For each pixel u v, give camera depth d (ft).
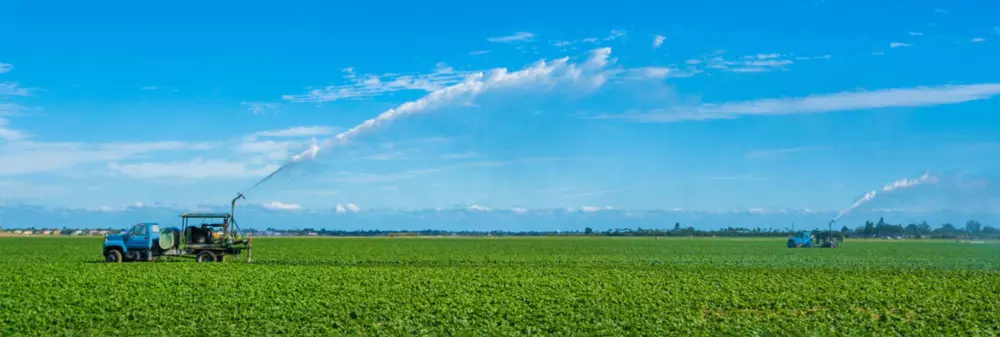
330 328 79.05
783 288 118.93
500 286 118.93
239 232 173.78
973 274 153.28
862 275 148.36
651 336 76.48
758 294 109.91
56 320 81.82
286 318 84.99
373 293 108.17
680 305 98.43
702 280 132.36
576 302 99.91
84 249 275.59
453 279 130.62
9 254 231.09
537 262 196.54
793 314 92.94
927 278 140.77
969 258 225.56
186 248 171.12
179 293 105.40
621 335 76.84
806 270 163.02
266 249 288.71
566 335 76.84
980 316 90.74
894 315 92.12
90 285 115.34
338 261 195.31
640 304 98.48
